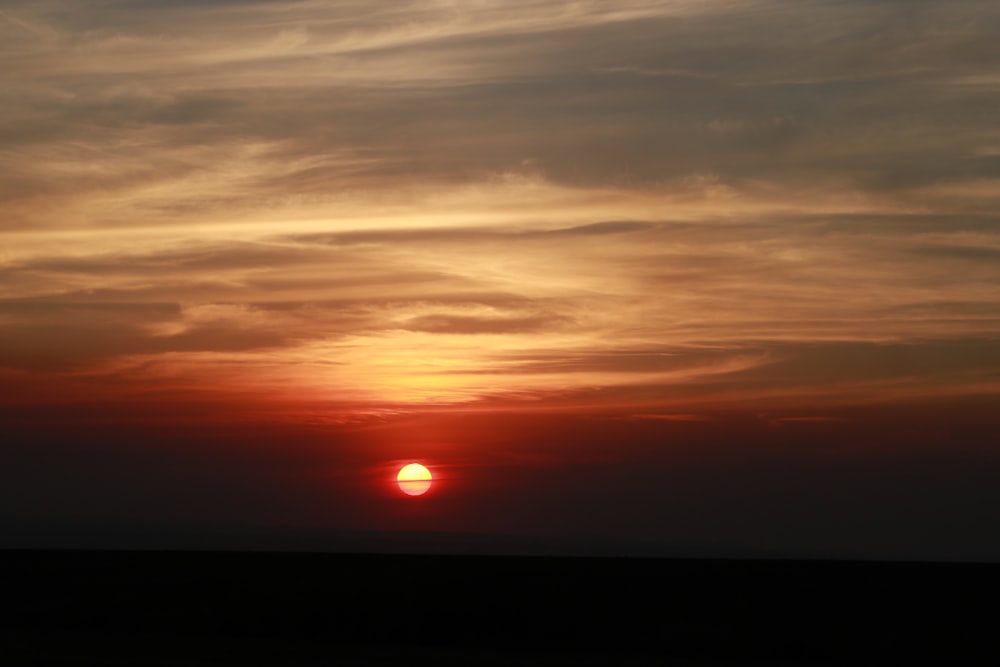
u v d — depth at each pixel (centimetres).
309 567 5072
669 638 3316
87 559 5522
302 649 3084
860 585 4278
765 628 3438
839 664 2966
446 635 3384
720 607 3781
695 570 4894
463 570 4872
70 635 3312
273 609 3759
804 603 3853
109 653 2895
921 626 3431
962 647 3158
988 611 3644
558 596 4009
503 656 2998
